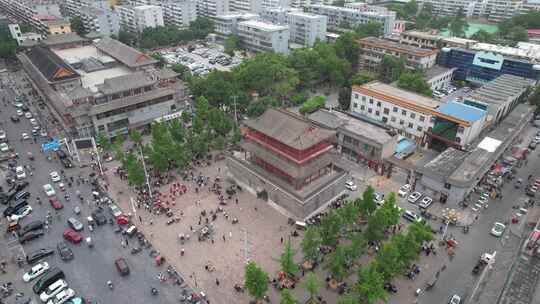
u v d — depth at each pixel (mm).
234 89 144125
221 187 102250
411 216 88500
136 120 126062
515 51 175625
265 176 92625
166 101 132500
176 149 104375
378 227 75500
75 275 73938
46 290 69562
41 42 177000
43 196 96500
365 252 79125
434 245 81500
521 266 63562
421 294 70188
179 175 106875
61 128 131500
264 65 152000
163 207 92188
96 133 118625
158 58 182000
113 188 100688
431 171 97312
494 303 60938
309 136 84062
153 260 77875
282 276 73125
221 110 128875
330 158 91500
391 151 109812
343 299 62844
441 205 95062
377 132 111688
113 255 78875
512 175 104812
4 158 113125
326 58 169625
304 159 84062
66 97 121438
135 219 89188
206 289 71312
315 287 62906
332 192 93625
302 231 86312
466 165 97875
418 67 172875
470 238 83375
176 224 87875
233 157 101438
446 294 70250
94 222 87875
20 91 163000
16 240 82500
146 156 108938
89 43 183125
